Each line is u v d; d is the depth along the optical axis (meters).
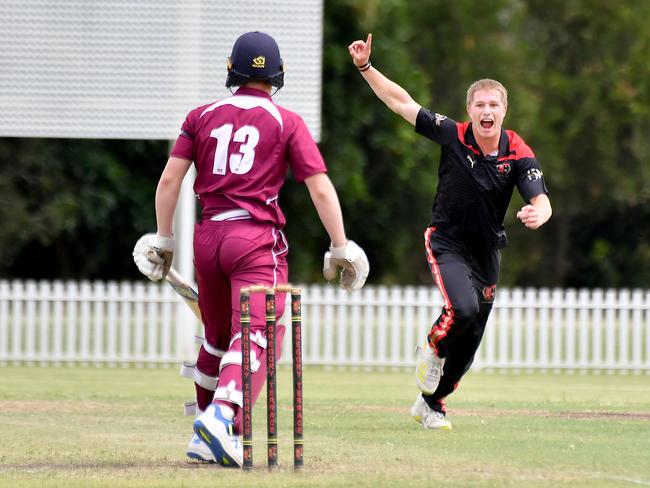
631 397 38.53
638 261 143.50
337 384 43.62
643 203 141.62
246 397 18.91
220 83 57.56
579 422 28.22
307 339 53.31
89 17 57.81
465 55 136.38
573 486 17.47
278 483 17.53
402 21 112.06
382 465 20.00
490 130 25.17
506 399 36.78
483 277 26.34
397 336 53.09
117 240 105.56
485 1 137.25
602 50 141.62
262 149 20.39
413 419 28.83
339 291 53.19
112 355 52.56
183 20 57.41
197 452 19.88
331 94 102.94
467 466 19.92
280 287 18.94
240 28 57.16
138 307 52.84
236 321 20.08
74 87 57.66
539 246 144.75
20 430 26.22
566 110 140.00
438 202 26.17
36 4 57.78
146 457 21.22
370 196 111.25
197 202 83.69
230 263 20.19
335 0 103.25
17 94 57.66
